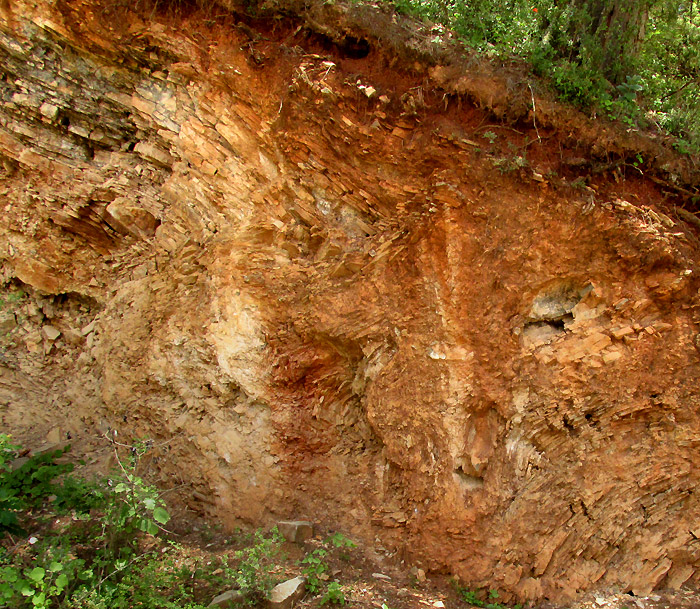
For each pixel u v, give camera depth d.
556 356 5.02
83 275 7.09
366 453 5.71
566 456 4.94
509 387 4.96
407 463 5.19
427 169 5.55
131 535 4.88
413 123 5.65
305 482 5.61
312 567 4.69
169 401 6.07
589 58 5.60
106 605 3.79
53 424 6.40
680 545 4.73
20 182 6.93
